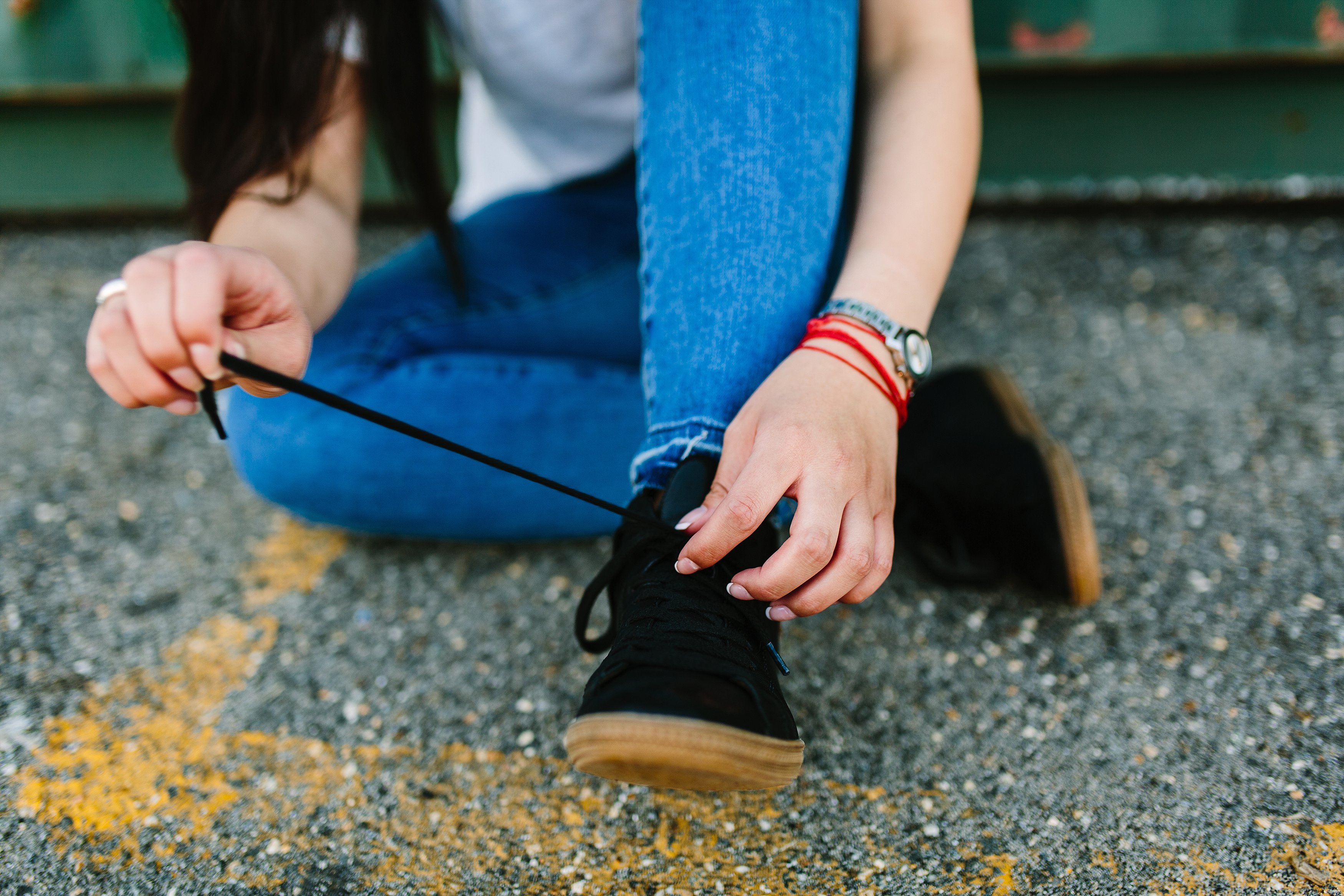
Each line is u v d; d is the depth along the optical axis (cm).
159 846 87
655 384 81
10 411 170
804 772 93
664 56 83
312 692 106
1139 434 147
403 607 120
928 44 90
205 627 117
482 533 122
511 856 86
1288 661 102
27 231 243
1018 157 216
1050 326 182
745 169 78
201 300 57
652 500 80
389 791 93
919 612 114
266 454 112
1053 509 104
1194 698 98
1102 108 208
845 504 70
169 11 98
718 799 91
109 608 120
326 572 127
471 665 109
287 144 93
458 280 116
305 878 84
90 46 216
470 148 154
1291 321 175
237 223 89
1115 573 118
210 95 96
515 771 95
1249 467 137
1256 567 117
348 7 97
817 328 77
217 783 94
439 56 209
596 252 125
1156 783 89
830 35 82
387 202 233
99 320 58
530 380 113
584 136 130
